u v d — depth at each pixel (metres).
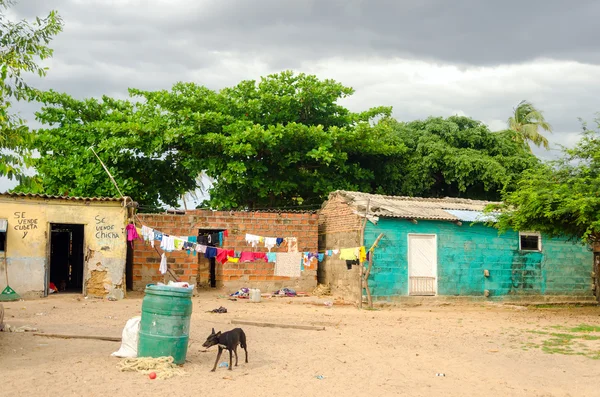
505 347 14.20
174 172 34.31
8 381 9.11
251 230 25.83
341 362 11.64
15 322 15.27
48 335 13.12
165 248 20.55
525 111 47.50
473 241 25.95
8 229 20.80
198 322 16.62
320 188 31.56
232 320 16.58
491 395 9.49
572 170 22.17
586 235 20.52
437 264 25.03
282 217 26.31
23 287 20.89
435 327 17.55
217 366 10.78
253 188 31.83
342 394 9.17
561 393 9.78
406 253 24.48
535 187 21.89
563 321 20.08
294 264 22.48
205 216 25.11
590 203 19.81
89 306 19.39
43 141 31.73
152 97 34.16
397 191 35.19
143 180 33.75
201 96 31.86
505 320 20.08
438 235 25.23
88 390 8.80
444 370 11.23
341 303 23.92
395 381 10.16
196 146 30.23
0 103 11.80
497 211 24.50
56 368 10.05
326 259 27.14
